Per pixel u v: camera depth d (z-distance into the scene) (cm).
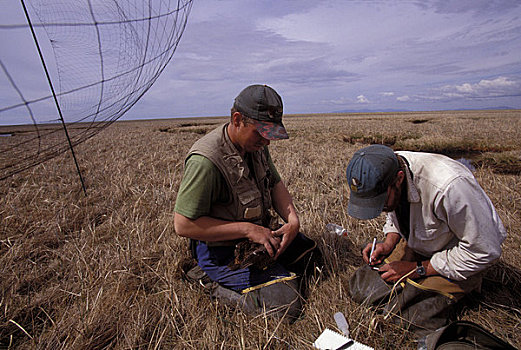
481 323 186
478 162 662
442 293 181
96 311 198
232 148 195
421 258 210
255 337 181
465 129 1462
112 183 525
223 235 203
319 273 242
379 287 201
